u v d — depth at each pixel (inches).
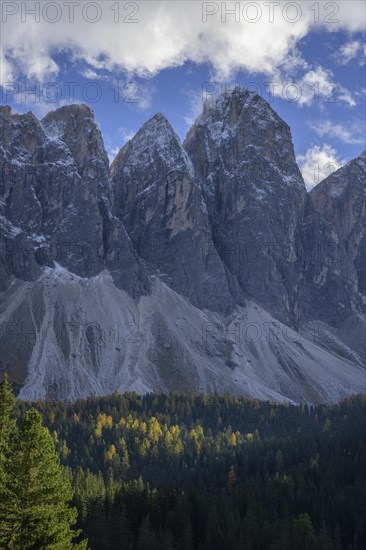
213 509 5620.1
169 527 5433.1
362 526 5935.0
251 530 5511.8
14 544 2255.2
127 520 5295.3
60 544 2249.0
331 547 5403.5
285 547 5255.9
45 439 2402.8
